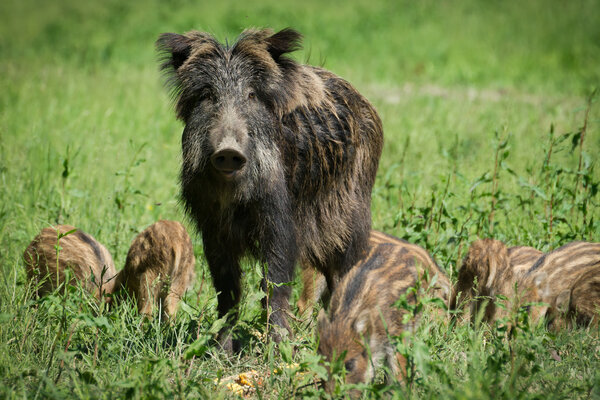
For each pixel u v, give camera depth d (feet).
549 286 45.65
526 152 75.66
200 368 36.47
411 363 32.81
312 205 45.14
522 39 184.75
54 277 47.91
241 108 40.81
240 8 219.61
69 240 48.98
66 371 35.35
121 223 57.41
